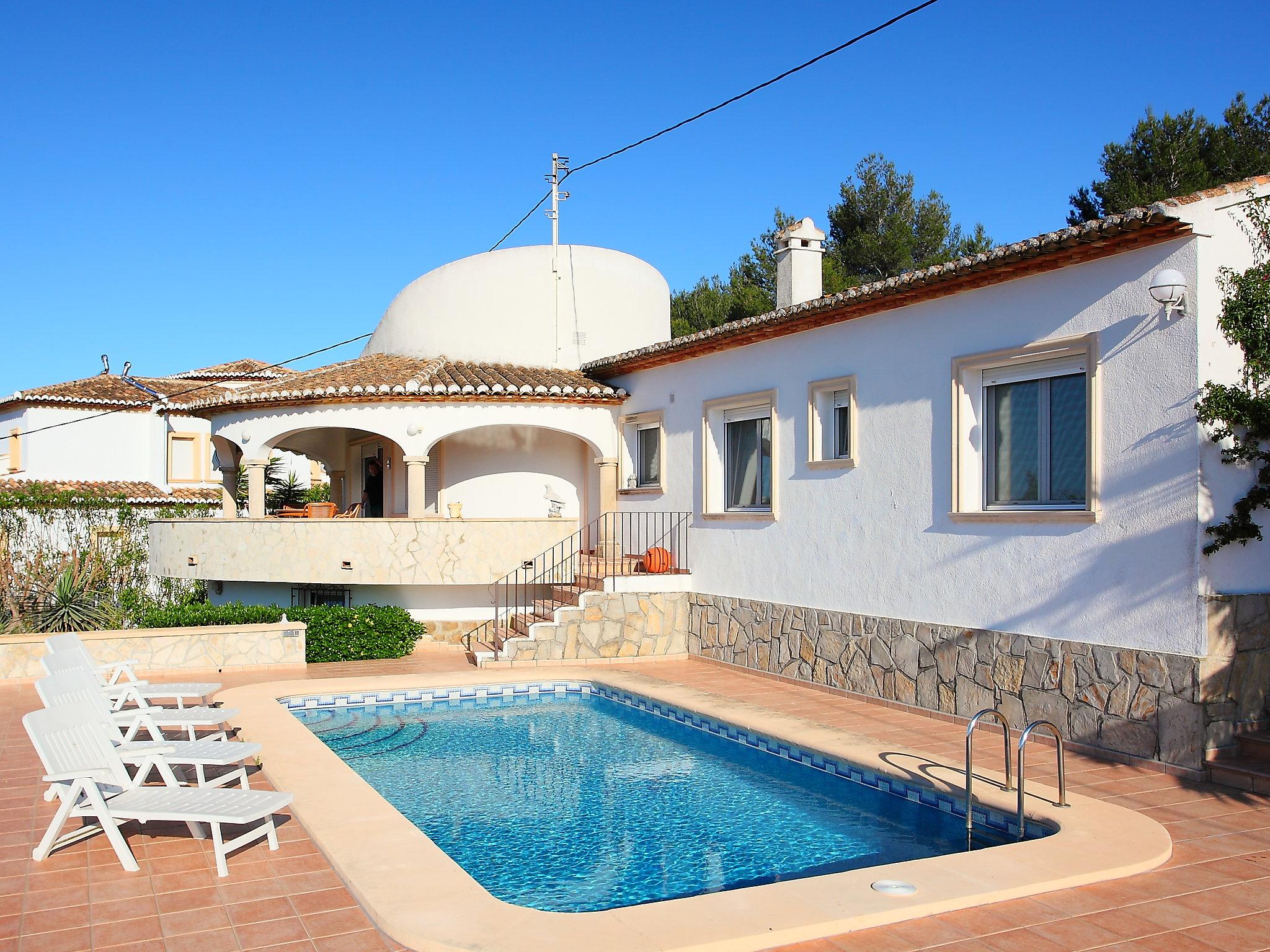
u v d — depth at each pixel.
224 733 10.95
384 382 19.00
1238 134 25.42
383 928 5.83
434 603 19.14
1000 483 11.30
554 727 13.01
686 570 17.23
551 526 18.25
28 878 6.79
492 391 18.41
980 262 10.66
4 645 14.88
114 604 22.52
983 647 11.18
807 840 8.45
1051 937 5.72
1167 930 5.82
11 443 32.34
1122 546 9.63
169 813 6.73
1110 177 26.09
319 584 20.25
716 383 16.44
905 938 5.69
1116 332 9.73
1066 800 8.12
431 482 20.91
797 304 13.85
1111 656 9.71
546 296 21.66
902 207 35.47
